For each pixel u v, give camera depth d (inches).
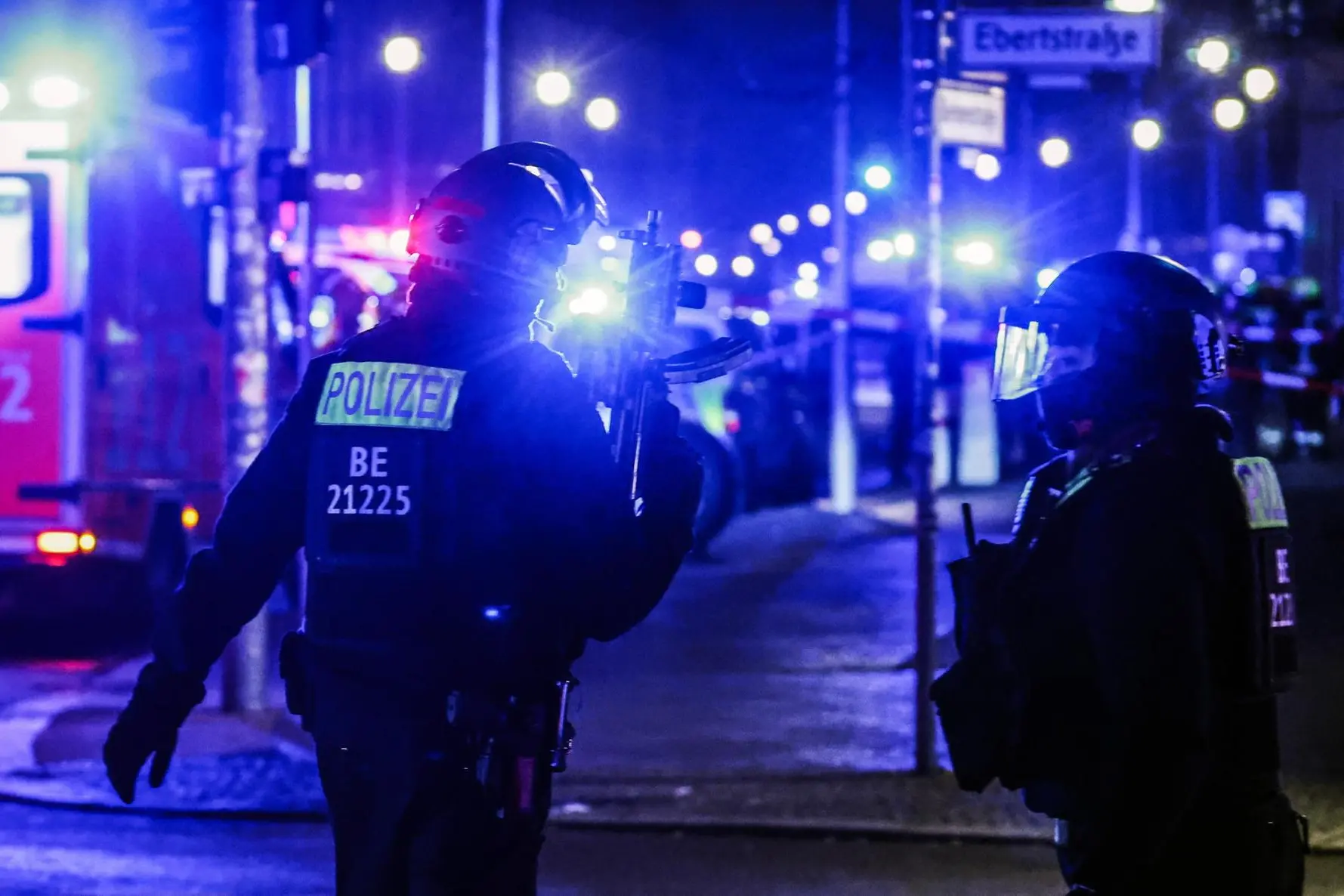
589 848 732.0
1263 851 295.1
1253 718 297.7
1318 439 2390.5
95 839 754.2
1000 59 1010.7
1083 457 305.0
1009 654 295.9
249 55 998.4
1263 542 299.6
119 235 1182.9
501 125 2062.0
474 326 352.8
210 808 795.4
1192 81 1934.1
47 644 1269.7
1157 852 275.9
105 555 1175.6
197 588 360.2
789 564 1600.6
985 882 679.7
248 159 1000.9
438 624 341.7
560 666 351.6
